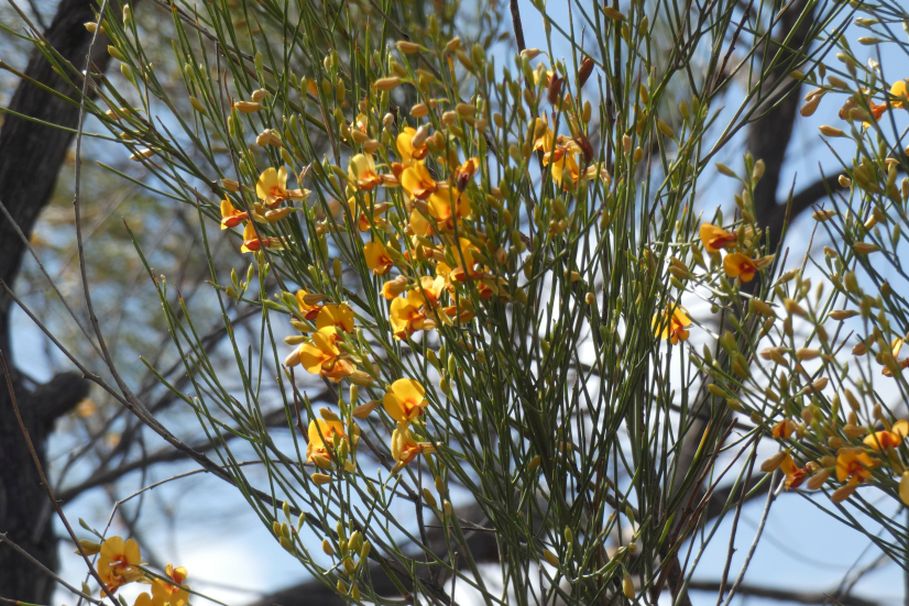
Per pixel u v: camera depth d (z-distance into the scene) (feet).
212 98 3.72
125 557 3.70
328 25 3.71
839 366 3.50
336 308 3.62
